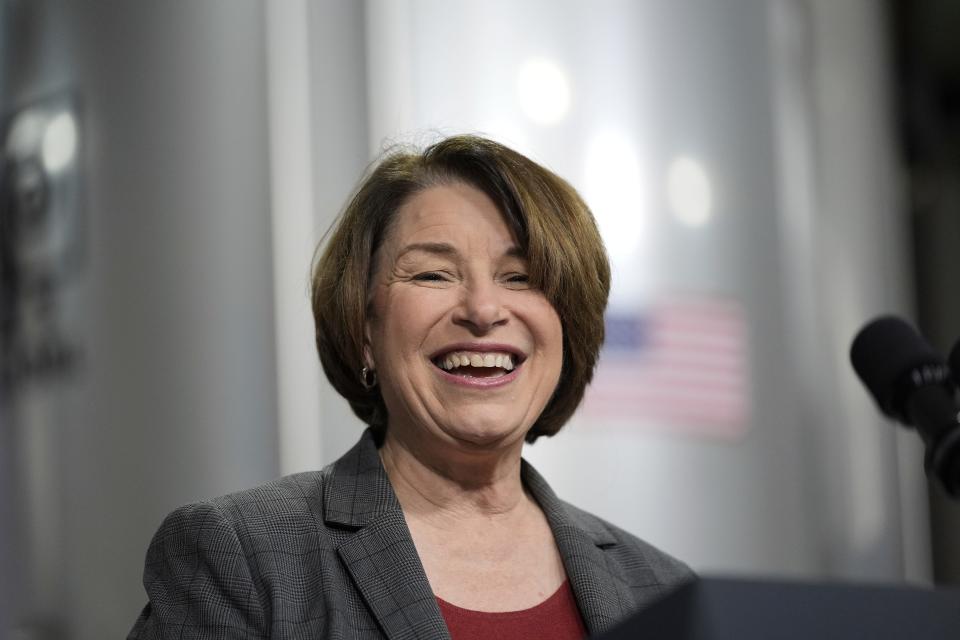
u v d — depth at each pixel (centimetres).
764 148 834
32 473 725
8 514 731
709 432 764
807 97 941
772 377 810
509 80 715
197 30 695
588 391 715
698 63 800
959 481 184
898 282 1036
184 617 305
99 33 726
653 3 785
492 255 345
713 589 121
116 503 689
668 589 360
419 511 345
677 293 765
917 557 992
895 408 215
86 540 698
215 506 322
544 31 731
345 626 302
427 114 689
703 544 752
